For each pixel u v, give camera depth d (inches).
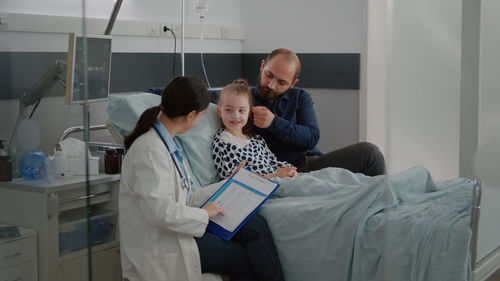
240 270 65.1
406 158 51.2
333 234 62.7
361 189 65.3
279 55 97.8
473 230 56.2
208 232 65.4
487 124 56.6
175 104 62.7
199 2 130.8
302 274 64.8
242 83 89.4
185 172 65.9
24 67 60.0
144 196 58.7
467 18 52.2
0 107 63.7
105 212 67.1
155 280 59.6
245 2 157.9
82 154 61.9
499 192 59.9
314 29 143.3
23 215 64.8
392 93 48.1
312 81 145.6
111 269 66.4
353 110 137.3
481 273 58.9
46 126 60.3
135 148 61.6
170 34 135.7
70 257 60.9
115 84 124.3
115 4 93.2
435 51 50.4
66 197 62.9
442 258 55.6
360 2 132.0
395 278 55.8
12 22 59.6
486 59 55.7
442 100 51.9
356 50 134.0
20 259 64.1
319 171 80.4
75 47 54.1
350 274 61.8
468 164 55.6
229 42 156.1
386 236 54.8
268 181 70.9
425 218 54.8
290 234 65.6
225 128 89.1
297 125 96.0
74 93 56.4
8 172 64.2
